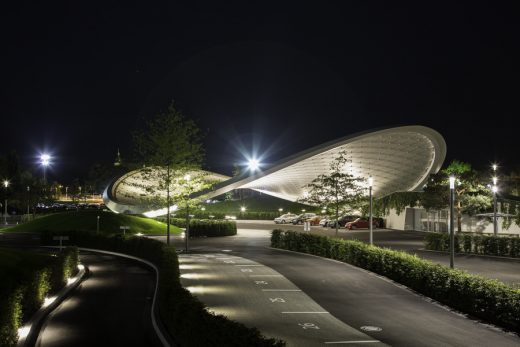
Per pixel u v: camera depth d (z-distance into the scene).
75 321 13.64
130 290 18.45
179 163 31.05
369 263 21.58
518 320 12.07
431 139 48.84
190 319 9.64
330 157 48.81
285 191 62.84
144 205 42.28
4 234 42.09
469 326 12.57
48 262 17.81
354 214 56.53
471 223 46.97
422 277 16.72
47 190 82.12
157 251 24.11
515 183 57.50
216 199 113.50
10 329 10.39
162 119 31.22
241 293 16.61
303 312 13.98
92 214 44.84
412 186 57.31
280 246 32.22
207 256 27.62
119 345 11.34
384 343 11.09
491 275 20.56
